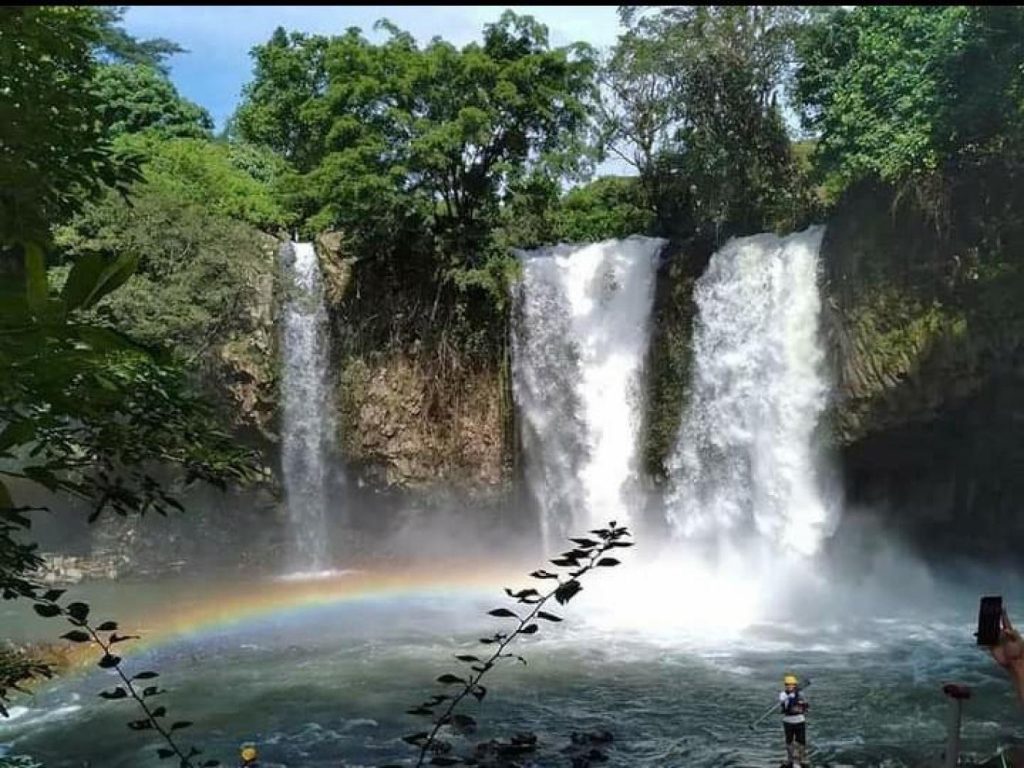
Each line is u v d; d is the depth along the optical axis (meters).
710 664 22.84
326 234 36.44
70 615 5.40
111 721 19.12
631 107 33.97
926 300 26.78
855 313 28.05
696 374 32.28
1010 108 24.31
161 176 37.25
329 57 34.19
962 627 26.52
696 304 32.31
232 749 17.55
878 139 26.42
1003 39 23.75
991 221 25.89
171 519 36.19
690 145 33.22
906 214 27.11
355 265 36.41
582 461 34.66
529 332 35.38
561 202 37.81
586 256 34.84
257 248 34.84
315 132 36.28
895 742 17.16
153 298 30.83
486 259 35.25
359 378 35.88
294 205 37.19
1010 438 29.17
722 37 30.84
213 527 36.59
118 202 31.88
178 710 19.97
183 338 31.98
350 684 21.80
